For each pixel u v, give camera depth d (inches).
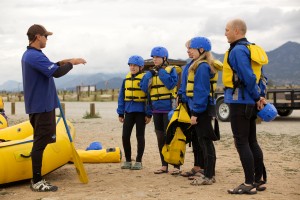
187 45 236.4
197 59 224.5
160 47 265.0
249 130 212.7
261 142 402.9
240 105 202.1
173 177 253.9
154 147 380.2
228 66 203.5
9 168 230.2
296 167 280.4
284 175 253.9
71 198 202.5
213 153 229.8
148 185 231.3
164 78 257.3
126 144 285.9
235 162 301.0
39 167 226.4
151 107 269.7
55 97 234.8
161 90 263.3
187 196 203.3
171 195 205.8
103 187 228.8
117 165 298.8
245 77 196.2
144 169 282.7
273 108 205.9
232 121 205.8
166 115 263.9
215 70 224.5
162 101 263.6
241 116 203.0
